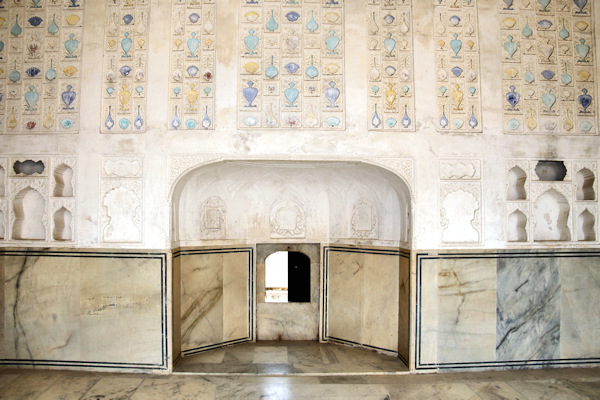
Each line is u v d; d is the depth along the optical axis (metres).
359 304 4.64
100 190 3.93
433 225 3.97
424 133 3.99
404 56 4.02
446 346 3.97
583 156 4.10
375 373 3.94
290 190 4.80
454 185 4.00
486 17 4.07
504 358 4.03
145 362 3.89
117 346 3.91
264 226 4.84
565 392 3.56
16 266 3.98
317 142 3.96
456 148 4.00
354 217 4.72
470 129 4.02
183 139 3.93
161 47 3.96
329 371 3.99
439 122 4.01
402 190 4.15
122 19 3.99
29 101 3.97
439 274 3.96
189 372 3.92
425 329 3.95
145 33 3.97
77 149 3.94
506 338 4.03
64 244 3.94
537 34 4.10
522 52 4.08
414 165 3.97
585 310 4.11
